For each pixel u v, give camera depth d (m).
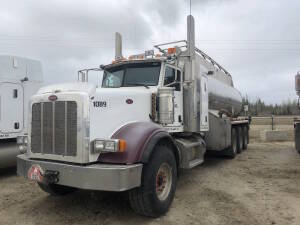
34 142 4.93
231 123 10.62
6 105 8.09
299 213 5.20
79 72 6.90
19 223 4.74
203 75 8.14
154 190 4.79
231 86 13.34
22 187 6.84
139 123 5.13
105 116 4.75
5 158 8.08
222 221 4.84
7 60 8.22
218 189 6.70
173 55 6.67
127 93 5.25
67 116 4.54
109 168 4.25
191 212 5.23
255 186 6.98
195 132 7.53
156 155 4.93
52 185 5.57
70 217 4.98
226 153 10.91
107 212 5.19
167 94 5.82
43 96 4.82
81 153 4.41
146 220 4.86
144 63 6.48
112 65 6.84
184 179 7.67
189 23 7.09
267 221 4.84
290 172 8.55
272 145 15.46
